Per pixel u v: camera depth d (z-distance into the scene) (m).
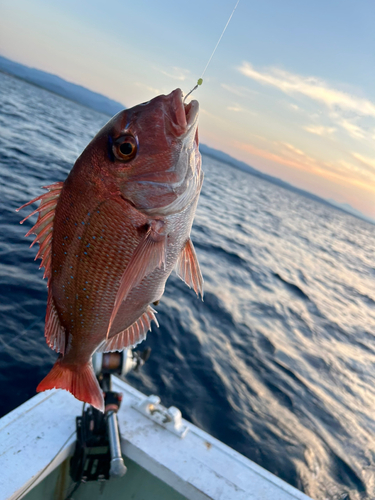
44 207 0.45
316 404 1.74
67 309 0.48
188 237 0.51
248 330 2.25
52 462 0.69
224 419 1.40
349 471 1.35
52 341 0.49
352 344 2.82
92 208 0.43
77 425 0.76
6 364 1.30
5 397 1.17
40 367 1.33
